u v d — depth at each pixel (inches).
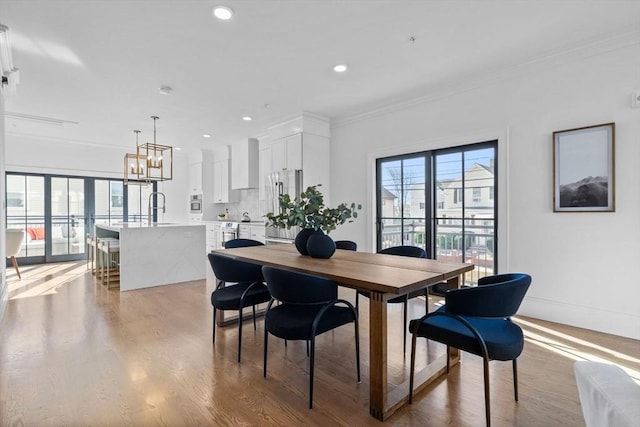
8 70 121.0
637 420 27.9
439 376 83.8
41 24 97.0
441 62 124.3
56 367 87.9
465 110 143.0
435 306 140.8
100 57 118.1
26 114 186.5
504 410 69.7
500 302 62.7
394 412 69.1
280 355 96.2
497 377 83.4
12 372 85.0
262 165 221.5
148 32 102.2
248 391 77.0
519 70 125.9
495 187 137.9
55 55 116.1
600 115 109.3
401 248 120.8
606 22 98.3
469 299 63.2
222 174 289.3
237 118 196.4
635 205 103.4
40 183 252.1
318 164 195.8
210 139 255.1
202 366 89.0
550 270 120.6
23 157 240.2
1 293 128.2
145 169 199.0
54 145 252.7
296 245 109.1
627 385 33.6
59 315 130.6
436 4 89.7
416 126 161.0
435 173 158.6
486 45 111.8
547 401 72.8
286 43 109.9
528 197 125.3
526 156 125.6
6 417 66.7
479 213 143.3
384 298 66.9
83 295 161.8
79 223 268.7
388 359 94.3
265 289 100.5
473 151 144.8
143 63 123.3
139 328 117.1
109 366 88.7
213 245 284.2
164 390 77.2
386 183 178.4
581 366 38.6
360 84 144.6
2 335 109.7
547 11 92.7
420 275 74.7
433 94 152.7
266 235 219.8
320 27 100.6
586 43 109.3
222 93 154.6
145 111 181.6
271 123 207.3
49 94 154.3
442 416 67.9
